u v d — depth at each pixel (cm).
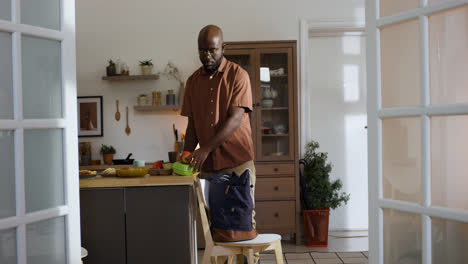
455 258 171
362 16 523
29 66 190
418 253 182
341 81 548
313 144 529
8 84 183
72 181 204
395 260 190
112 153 518
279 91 490
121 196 290
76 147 206
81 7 529
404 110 183
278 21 525
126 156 527
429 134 177
